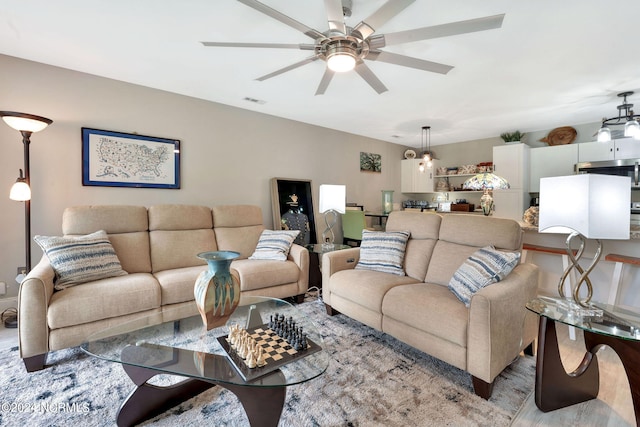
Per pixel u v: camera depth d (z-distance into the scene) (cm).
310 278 363
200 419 151
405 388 177
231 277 171
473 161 605
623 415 157
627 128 327
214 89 330
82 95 289
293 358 138
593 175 149
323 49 188
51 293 199
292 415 154
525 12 188
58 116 279
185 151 353
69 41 229
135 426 146
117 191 312
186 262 299
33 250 271
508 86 313
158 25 206
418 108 393
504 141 553
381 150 604
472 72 279
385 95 343
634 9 184
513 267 188
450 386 179
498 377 189
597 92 330
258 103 378
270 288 290
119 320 213
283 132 442
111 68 278
